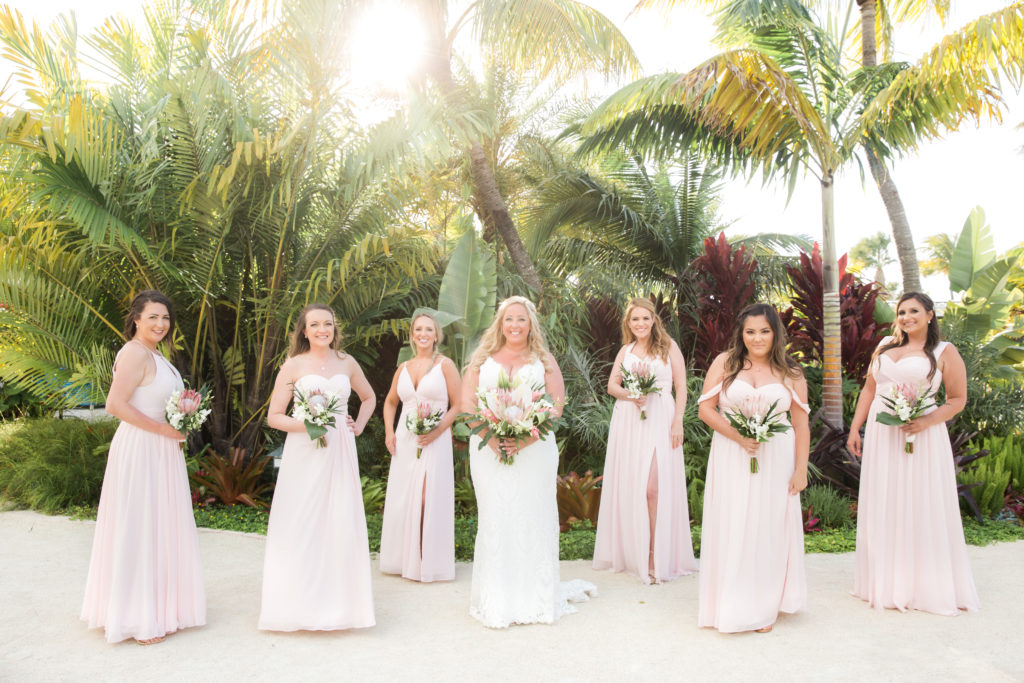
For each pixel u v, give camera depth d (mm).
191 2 7199
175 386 3818
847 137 7512
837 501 6367
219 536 5887
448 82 8789
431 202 7910
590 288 10195
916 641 3656
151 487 3656
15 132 5523
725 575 3795
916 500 4156
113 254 7121
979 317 9766
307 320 3982
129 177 6859
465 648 3578
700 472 7078
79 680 3174
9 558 5156
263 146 6688
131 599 3578
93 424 7742
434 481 4777
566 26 8141
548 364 4215
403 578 4836
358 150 6922
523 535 3955
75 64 7598
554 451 4117
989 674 3246
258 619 3959
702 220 12805
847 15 9266
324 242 7379
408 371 5039
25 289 6723
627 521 4953
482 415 3838
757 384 3871
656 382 4926
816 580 4727
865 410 4617
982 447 7812
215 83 6391
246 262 7555
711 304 9008
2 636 3691
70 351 7273
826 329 7312
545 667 3342
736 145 8164
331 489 3822
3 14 6797
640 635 3762
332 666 3348
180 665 3340
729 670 3303
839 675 3240
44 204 6523
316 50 6164
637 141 8820
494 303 7543
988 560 5199
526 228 12172
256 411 7508
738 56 6680
